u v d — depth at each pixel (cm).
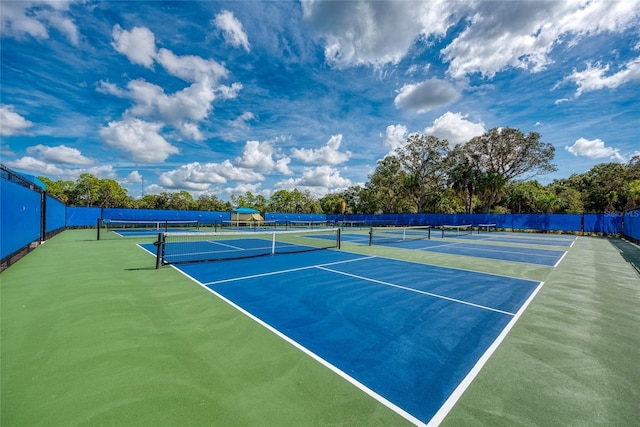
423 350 332
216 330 375
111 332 361
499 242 1706
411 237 2014
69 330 364
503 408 231
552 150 3091
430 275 741
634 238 1712
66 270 717
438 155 3766
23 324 381
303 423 209
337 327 396
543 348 341
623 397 248
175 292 542
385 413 222
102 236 1675
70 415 212
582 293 589
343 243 1554
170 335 357
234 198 5697
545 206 3378
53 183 3884
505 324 416
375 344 346
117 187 4325
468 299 538
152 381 258
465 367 296
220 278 664
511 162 3381
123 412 217
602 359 316
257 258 980
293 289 585
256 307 470
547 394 251
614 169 3500
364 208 4812
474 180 3359
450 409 229
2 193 645
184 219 3123
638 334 383
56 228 1770
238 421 210
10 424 201
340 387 256
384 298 536
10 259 750
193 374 272
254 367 287
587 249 1393
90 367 279
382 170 4219
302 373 278
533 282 682
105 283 595
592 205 3566
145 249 1127
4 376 261
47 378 260
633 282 691
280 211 5712
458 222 3297
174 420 209
